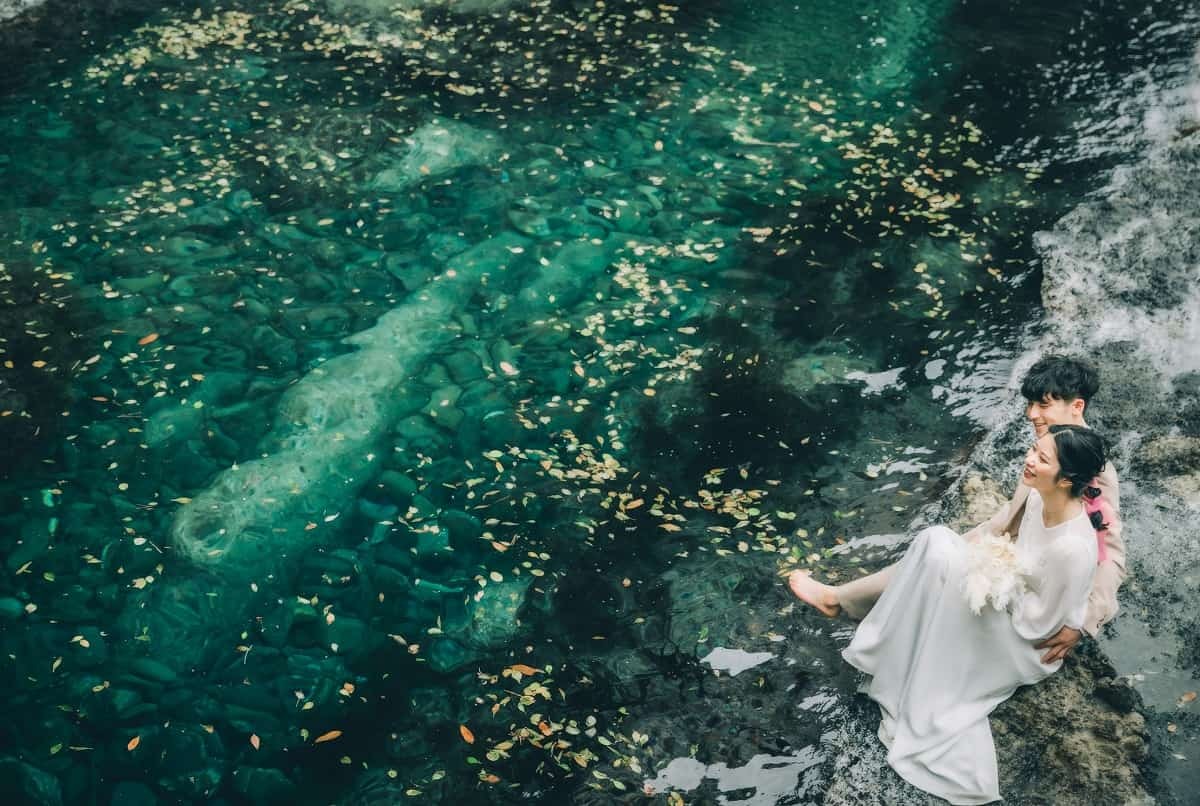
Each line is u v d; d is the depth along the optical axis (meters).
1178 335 7.04
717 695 5.29
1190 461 5.94
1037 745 4.64
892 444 6.69
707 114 9.98
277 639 5.68
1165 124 9.43
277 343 7.50
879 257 8.23
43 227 8.41
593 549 6.13
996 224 8.51
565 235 8.52
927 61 10.70
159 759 5.12
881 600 4.88
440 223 8.66
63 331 7.50
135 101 9.96
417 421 6.93
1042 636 4.52
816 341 7.50
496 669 5.50
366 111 9.85
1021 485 4.88
